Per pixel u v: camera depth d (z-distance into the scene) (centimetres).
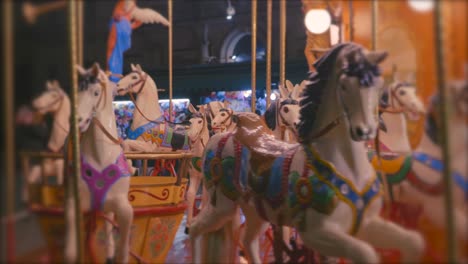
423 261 291
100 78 384
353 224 312
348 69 303
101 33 362
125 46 386
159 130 721
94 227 389
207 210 407
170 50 708
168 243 470
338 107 319
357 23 353
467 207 248
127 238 399
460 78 247
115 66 388
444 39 241
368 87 297
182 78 910
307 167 328
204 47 889
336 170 316
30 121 279
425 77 295
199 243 412
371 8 325
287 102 489
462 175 247
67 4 304
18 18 258
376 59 298
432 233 288
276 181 343
